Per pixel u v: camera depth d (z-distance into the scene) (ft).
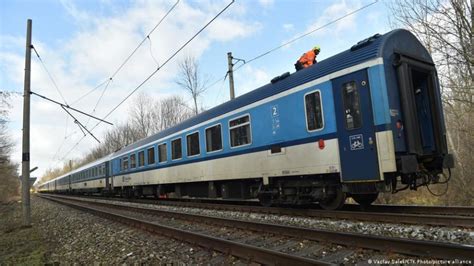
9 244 30.32
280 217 29.40
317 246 18.75
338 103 25.76
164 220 34.65
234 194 39.19
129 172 70.13
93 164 103.50
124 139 167.63
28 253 25.82
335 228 23.29
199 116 44.60
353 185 25.18
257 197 35.96
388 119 22.75
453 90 47.65
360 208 31.76
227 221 26.94
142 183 62.90
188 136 47.03
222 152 39.27
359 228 22.33
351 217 25.46
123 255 21.49
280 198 32.48
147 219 36.86
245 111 35.60
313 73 27.99
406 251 15.65
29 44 42.86
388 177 23.20
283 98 30.76
